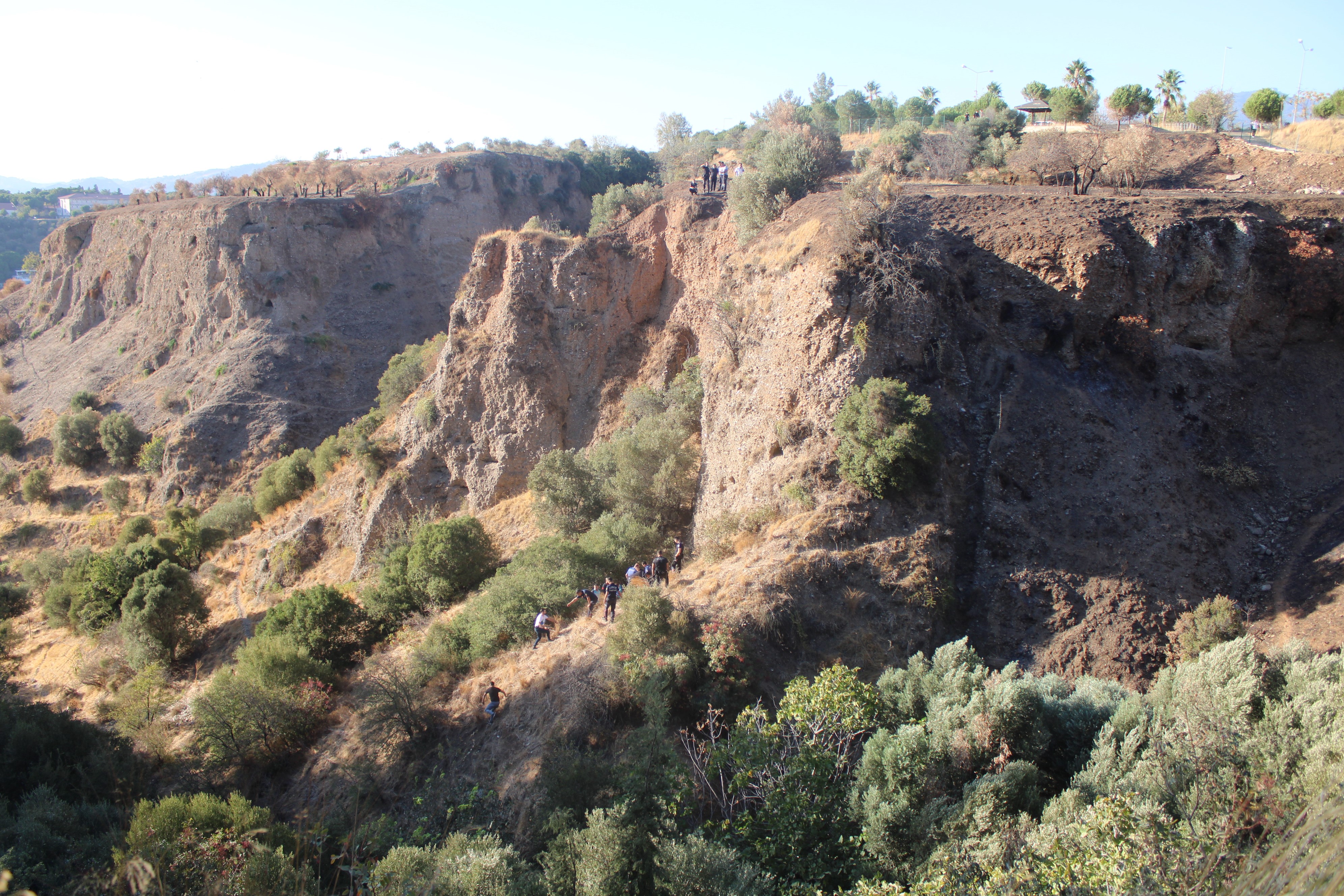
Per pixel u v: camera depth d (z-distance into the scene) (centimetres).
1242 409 2023
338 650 2408
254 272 5588
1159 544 1752
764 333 2305
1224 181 2977
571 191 7600
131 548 3350
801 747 1164
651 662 1470
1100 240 2088
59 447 5197
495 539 3006
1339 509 1772
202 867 1027
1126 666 1561
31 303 7119
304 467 4231
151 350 5856
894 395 1866
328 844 1362
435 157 7300
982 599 1730
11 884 1084
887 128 5203
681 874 930
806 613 1648
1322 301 2112
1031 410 1977
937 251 2178
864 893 874
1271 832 760
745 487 2133
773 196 2852
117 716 2312
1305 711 951
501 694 1748
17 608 3831
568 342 3388
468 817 1381
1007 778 995
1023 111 4744
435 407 3478
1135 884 752
